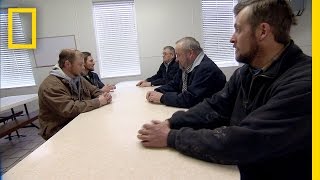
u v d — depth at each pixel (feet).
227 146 2.34
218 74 5.58
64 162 2.85
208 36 15.84
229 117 3.57
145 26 15.12
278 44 2.59
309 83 2.15
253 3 2.58
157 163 2.64
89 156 2.97
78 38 14.99
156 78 12.70
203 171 2.41
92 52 15.17
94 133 3.87
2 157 10.65
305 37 15.43
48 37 14.96
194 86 5.41
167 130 3.10
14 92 15.43
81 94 7.06
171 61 10.91
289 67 2.50
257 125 2.24
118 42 15.55
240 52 2.72
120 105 6.03
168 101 5.54
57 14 14.76
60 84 6.27
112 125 4.26
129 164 2.67
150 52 15.37
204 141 2.54
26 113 14.17
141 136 3.17
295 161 2.27
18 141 12.78
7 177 2.55
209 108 3.61
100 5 15.08
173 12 15.03
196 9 15.05
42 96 6.11
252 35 2.60
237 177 2.28
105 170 2.57
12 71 15.60
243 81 3.08
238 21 2.68
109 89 8.64
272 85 2.55
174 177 2.32
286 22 2.54
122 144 3.29
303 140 2.09
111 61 15.72
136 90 8.72
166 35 15.23
